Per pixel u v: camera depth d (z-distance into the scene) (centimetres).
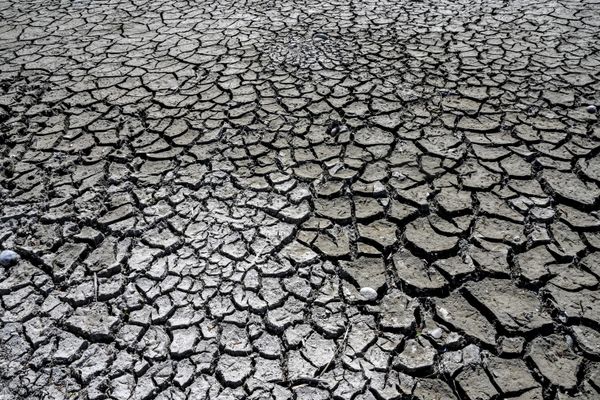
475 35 359
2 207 203
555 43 339
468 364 143
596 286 164
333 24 389
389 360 144
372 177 216
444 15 403
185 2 462
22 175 222
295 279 170
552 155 225
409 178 214
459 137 241
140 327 155
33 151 239
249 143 242
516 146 233
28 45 364
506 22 383
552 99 270
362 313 158
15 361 145
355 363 143
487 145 234
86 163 230
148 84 300
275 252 180
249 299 163
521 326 152
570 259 174
